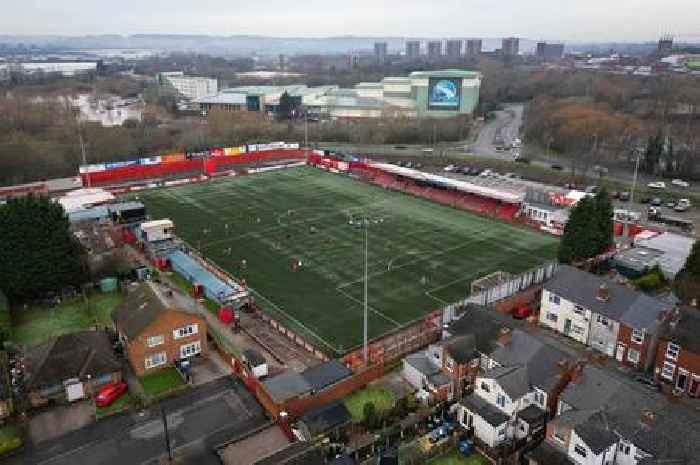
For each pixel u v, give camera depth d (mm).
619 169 153125
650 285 76750
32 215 70625
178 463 45406
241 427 50125
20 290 70250
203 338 60844
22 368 56281
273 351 62000
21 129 176125
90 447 47656
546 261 86812
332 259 87000
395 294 75500
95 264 77438
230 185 131125
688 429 41906
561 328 66688
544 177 143625
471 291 75000
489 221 106938
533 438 48031
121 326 59688
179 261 82062
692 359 54250
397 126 197125
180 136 181125
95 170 131000
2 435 48688
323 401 52656
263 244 93125
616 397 46000
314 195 122938
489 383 49000
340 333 65750
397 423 49656
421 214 110500
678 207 117562
